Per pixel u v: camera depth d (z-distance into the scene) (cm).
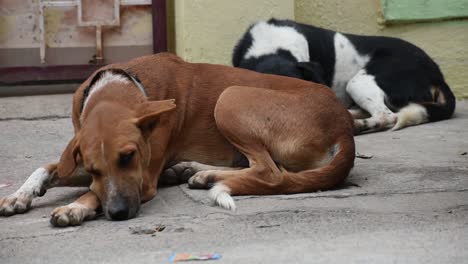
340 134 482
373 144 627
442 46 815
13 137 647
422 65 730
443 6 805
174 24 788
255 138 474
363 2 802
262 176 467
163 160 474
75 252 364
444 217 412
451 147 602
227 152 503
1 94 782
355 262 337
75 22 786
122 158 405
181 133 491
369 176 504
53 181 455
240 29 755
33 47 782
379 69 725
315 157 480
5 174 538
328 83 736
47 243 379
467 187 473
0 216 432
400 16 800
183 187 480
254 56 683
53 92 788
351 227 394
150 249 364
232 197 451
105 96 434
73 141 416
